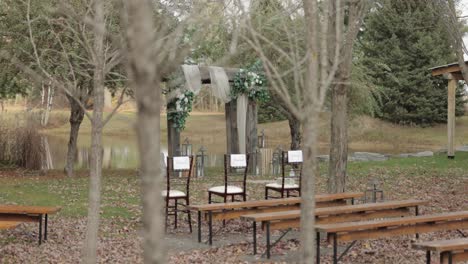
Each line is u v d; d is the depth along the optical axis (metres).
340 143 9.49
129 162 22.02
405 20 31.41
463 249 5.90
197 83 16.06
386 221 7.07
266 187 10.70
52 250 7.82
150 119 2.34
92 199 5.37
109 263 7.18
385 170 17.47
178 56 3.11
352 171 17.42
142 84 2.34
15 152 17.98
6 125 18.45
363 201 11.52
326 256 7.71
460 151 22.86
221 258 7.58
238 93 17.34
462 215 7.59
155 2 4.91
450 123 19.69
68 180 15.49
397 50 31.98
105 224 9.76
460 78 19.41
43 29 11.23
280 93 3.80
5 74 13.98
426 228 7.43
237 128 17.77
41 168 17.80
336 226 6.79
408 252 7.93
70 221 9.88
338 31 3.99
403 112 33.72
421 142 31.72
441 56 32.25
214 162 22.23
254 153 17.75
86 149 27.05
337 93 9.37
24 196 12.51
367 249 8.13
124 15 3.44
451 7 10.66
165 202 9.80
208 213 8.87
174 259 7.48
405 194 13.27
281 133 34.25
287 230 8.51
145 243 2.35
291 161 11.20
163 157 15.80
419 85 33.16
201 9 4.30
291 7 4.92
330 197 9.02
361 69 19.56
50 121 35.47
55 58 9.73
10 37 13.06
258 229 9.67
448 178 15.78
